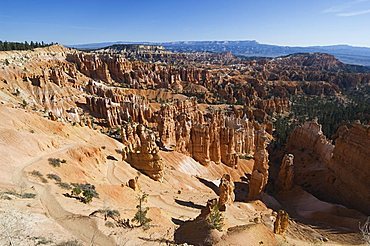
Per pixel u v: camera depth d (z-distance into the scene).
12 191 38.56
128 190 54.03
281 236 47.69
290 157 83.81
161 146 94.19
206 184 84.06
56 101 121.25
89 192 42.62
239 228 41.09
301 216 66.50
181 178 79.00
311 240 52.97
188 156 94.69
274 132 149.50
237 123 124.00
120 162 70.19
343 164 79.81
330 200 77.88
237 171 101.81
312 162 95.38
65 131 75.06
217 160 100.25
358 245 52.25
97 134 84.50
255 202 69.31
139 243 32.44
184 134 98.56
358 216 64.12
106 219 35.91
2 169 45.53
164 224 41.72
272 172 99.69
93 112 126.62
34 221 31.14
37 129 69.00
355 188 73.94
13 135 56.38
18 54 164.50
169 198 61.59
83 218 34.47
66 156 58.84
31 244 26.02
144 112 135.00
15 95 113.00
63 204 37.88
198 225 38.31
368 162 72.94
